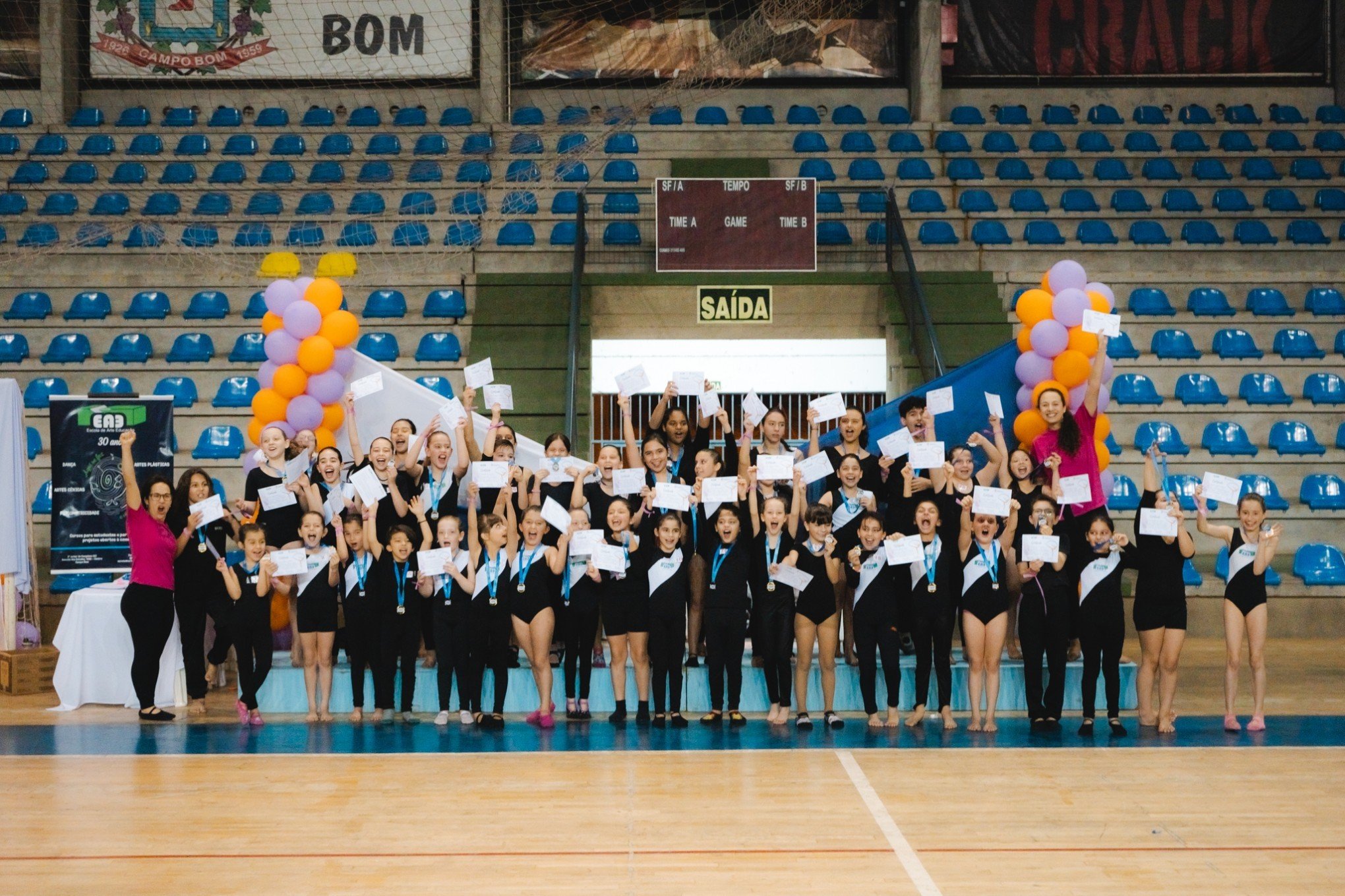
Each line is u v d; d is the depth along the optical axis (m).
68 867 5.19
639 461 8.94
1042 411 8.86
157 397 9.66
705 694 8.84
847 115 17.31
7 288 14.74
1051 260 15.23
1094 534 7.96
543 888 4.93
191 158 16.73
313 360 9.59
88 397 9.59
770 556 8.26
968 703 8.74
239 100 17.62
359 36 17.55
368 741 7.67
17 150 16.67
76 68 17.48
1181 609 7.90
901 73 17.91
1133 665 8.88
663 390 14.36
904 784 6.53
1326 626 11.88
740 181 13.57
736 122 17.44
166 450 9.66
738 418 14.39
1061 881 5.00
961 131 17.25
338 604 8.89
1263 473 13.24
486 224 15.70
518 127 16.89
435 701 8.81
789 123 17.19
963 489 8.29
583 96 17.77
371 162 16.53
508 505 8.38
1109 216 16.02
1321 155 16.78
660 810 6.04
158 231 15.41
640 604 8.23
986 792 6.35
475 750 7.39
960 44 17.88
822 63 17.88
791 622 8.21
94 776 6.74
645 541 8.38
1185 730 7.94
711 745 7.52
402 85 17.64
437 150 16.70
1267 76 17.84
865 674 8.13
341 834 5.65
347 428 9.27
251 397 13.21
